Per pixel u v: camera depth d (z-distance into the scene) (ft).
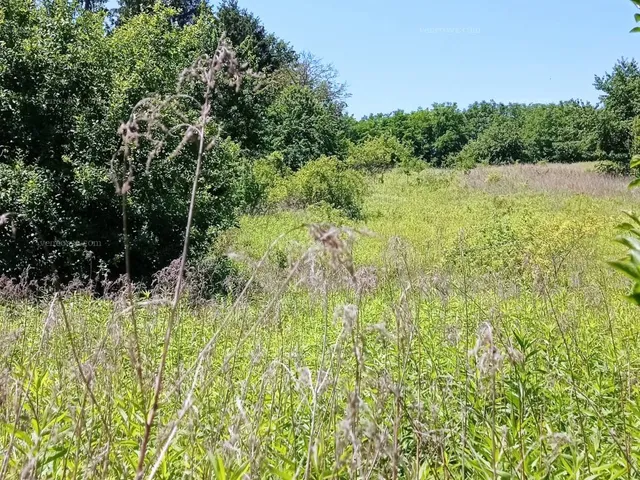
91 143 44.65
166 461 8.54
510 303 24.82
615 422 11.65
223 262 41.91
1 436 8.90
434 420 8.27
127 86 44.27
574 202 86.02
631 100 120.78
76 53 44.91
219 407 9.65
